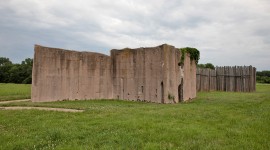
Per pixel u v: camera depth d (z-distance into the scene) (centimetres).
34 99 1939
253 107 1683
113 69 2486
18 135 908
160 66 2119
